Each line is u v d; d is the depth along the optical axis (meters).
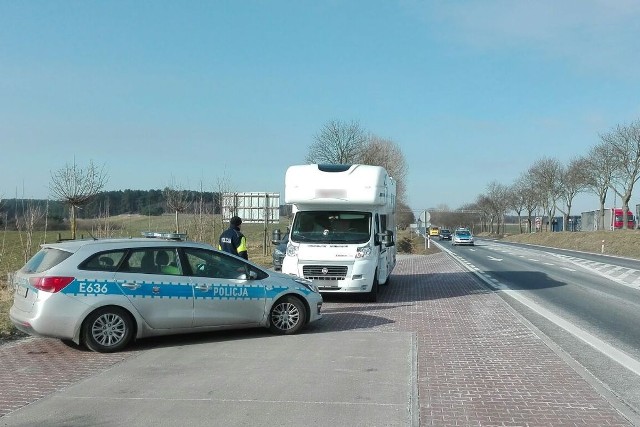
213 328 9.23
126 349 8.62
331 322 11.12
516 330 10.35
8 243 22.22
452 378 7.09
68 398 6.22
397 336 9.63
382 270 15.41
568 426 5.43
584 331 10.72
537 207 79.75
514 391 6.55
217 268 9.38
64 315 8.16
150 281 8.72
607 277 22.34
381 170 14.44
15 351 8.48
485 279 20.97
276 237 15.21
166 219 29.89
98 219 22.84
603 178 55.69
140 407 5.92
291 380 6.91
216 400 6.14
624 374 7.60
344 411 5.80
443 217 138.25
